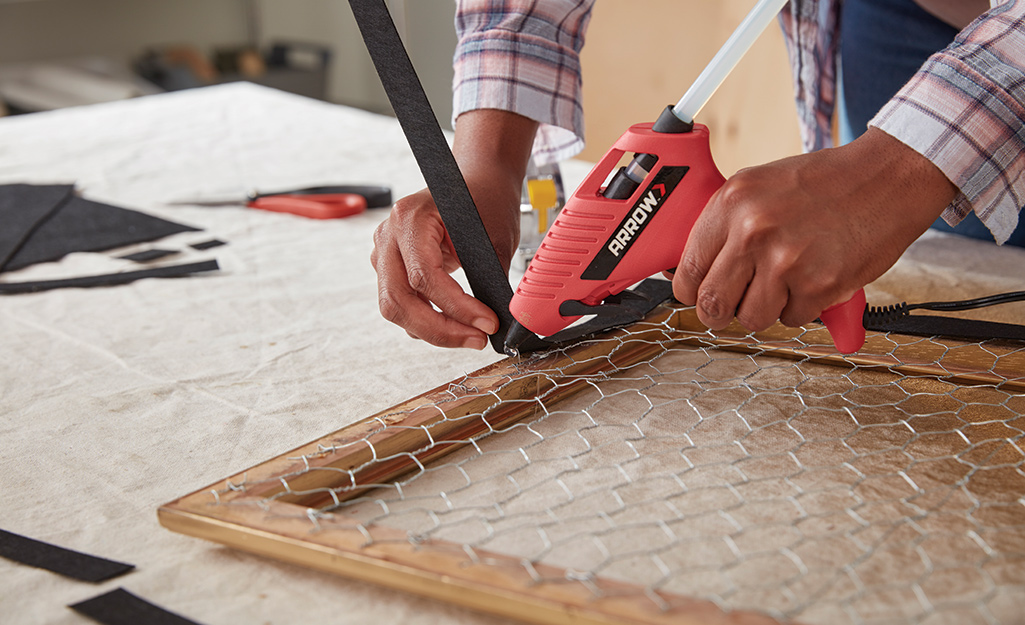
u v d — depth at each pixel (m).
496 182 0.69
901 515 0.45
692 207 0.52
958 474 0.49
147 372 0.69
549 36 0.76
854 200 0.49
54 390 0.66
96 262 0.95
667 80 1.81
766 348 0.65
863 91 1.07
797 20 1.01
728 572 0.41
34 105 3.19
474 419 0.55
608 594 0.37
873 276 0.50
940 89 0.50
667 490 0.48
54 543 0.47
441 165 0.56
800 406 0.57
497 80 0.73
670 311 0.69
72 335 0.77
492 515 0.46
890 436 0.53
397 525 0.46
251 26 4.02
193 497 0.46
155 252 0.96
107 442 0.58
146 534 0.48
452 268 0.68
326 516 0.44
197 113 1.64
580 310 0.55
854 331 0.52
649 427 0.55
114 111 1.68
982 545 0.42
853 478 0.49
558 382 0.59
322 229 1.06
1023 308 0.74
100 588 0.43
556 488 0.49
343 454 0.50
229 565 0.45
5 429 0.60
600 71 1.91
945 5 0.94
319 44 4.13
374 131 1.49
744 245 0.48
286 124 1.55
